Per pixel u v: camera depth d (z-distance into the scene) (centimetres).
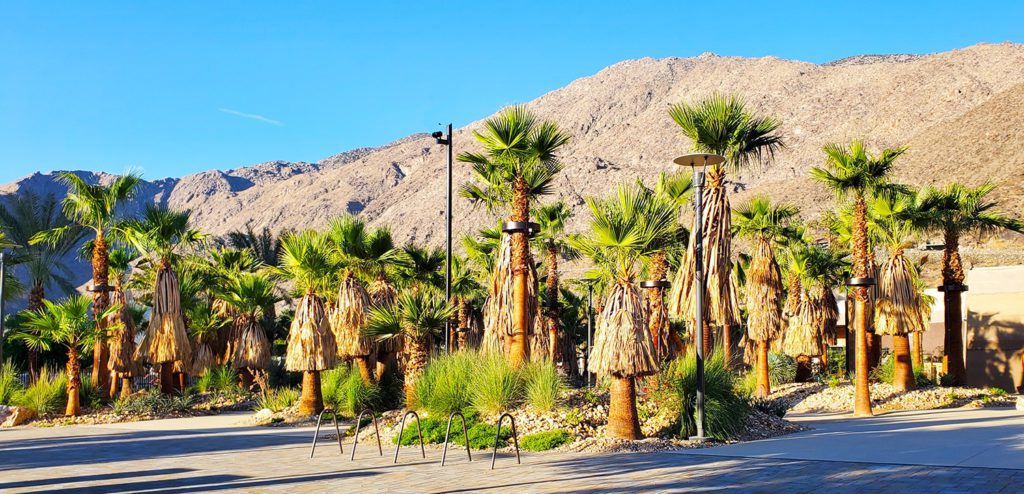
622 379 1587
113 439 2009
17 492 1145
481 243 3525
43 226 4272
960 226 3084
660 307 2517
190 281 3550
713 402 1698
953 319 3203
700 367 1617
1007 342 3853
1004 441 1529
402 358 2866
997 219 3142
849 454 1375
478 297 3716
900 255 2844
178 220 3027
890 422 2131
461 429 1656
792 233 3584
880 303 2847
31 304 4250
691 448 1523
